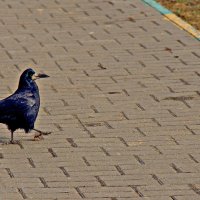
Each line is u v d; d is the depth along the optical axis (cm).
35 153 1352
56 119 1477
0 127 1463
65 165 1309
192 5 2072
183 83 1634
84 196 1209
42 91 1593
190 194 1216
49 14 2003
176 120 1473
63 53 1777
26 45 1816
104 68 1703
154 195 1212
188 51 1794
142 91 1596
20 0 2106
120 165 1309
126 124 1456
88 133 1423
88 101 1552
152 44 1828
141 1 2102
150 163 1315
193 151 1355
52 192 1220
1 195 1209
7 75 1659
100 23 1947
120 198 1202
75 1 2098
